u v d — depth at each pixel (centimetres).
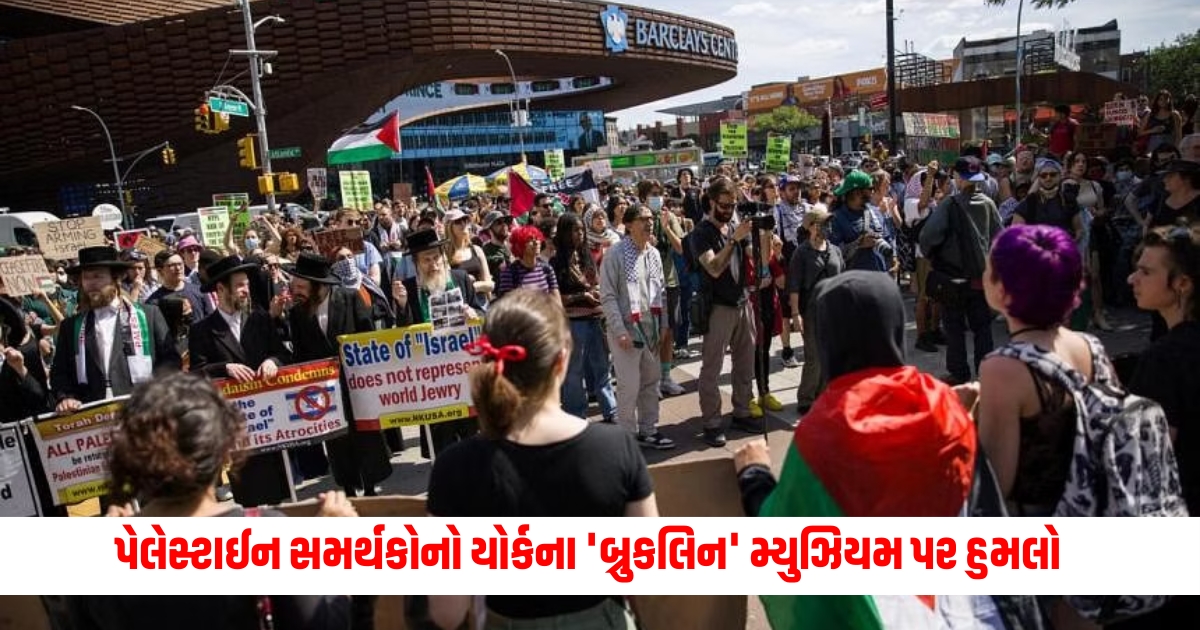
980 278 638
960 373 655
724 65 7675
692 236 598
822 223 645
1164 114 1216
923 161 2081
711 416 614
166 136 4712
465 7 5003
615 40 6159
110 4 5166
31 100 4578
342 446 517
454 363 509
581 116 9956
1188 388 243
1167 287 258
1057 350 222
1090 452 209
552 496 194
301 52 4716
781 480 203
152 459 179
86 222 1205
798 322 654
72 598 193
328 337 517
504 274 596
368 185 1878
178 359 519
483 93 8281
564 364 205
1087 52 8669
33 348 585
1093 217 936
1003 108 4875
